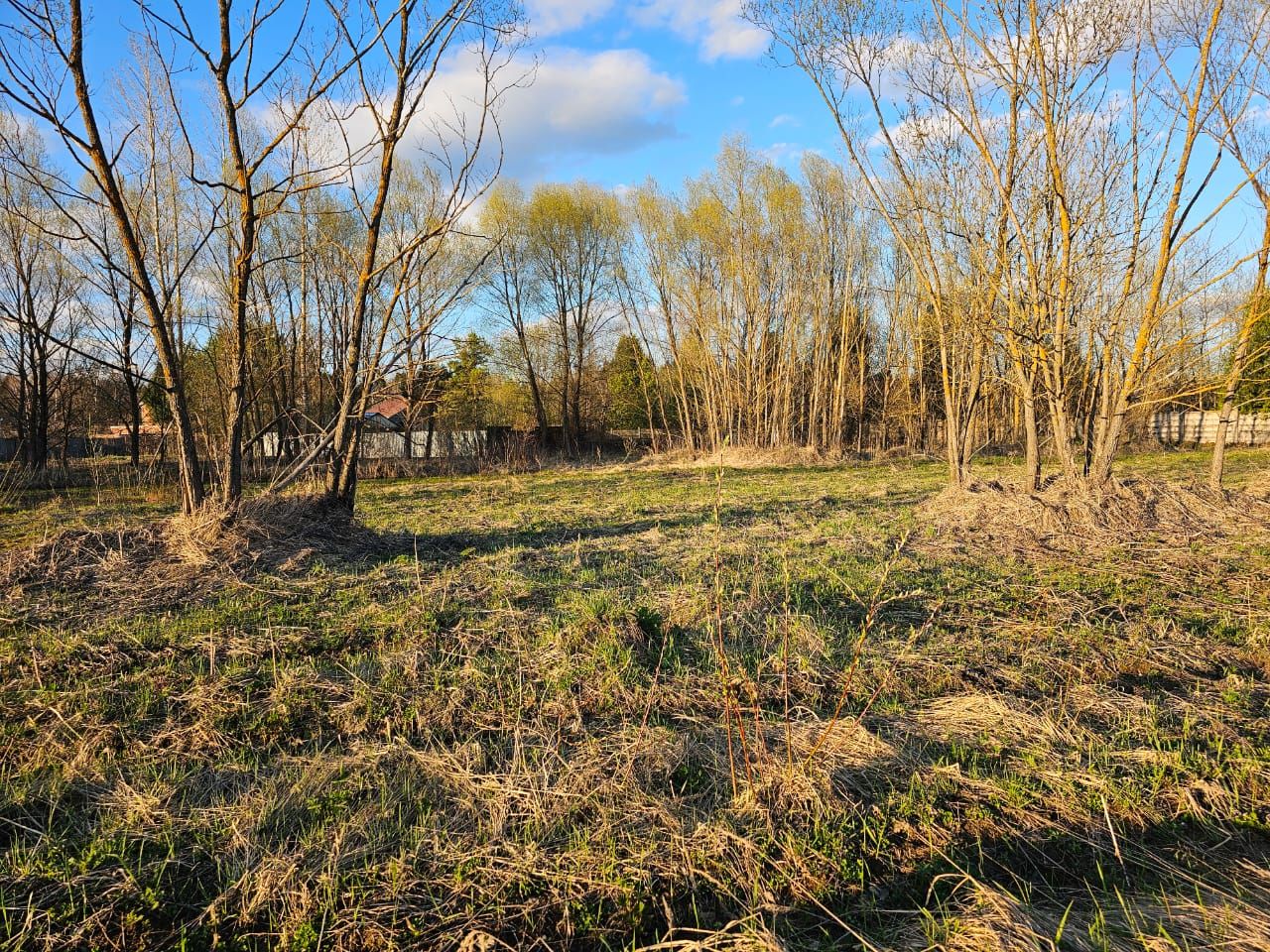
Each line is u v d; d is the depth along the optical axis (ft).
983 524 32.48
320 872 9.71
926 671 16.15
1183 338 31.24
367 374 29.60
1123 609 20.44
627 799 11.25
